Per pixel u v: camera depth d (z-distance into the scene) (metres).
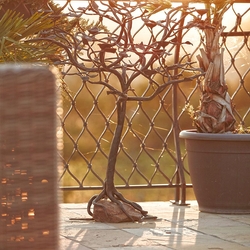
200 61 4.28
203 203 4.21
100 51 3.44
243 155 4.03
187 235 3.44
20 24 3.01
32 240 1.44
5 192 1.42
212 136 4.03
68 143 10.89
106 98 10.88
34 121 1.42
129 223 3.80
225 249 3.07
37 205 1.43
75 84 9.40
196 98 9.68
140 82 9.91
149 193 11.30
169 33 3.67
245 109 8.59
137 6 3.67
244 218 3.98
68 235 3.41
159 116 10.91
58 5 4.02
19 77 1.41
